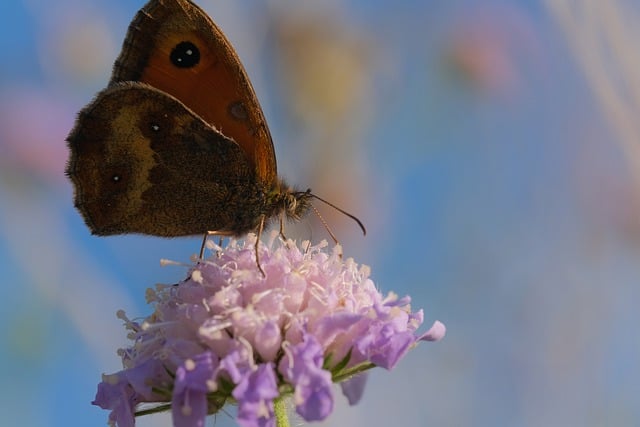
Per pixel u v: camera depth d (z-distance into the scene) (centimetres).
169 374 18
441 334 18
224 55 19
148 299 18
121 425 18
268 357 18
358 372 18
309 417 17
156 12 19
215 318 18
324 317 18
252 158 19
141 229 19
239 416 17
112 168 19
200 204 19
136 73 19
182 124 19
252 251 18
